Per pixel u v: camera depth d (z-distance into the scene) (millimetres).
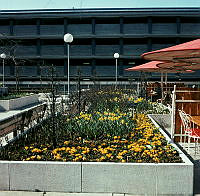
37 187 4047
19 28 37156
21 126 5605
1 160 4344
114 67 37000
